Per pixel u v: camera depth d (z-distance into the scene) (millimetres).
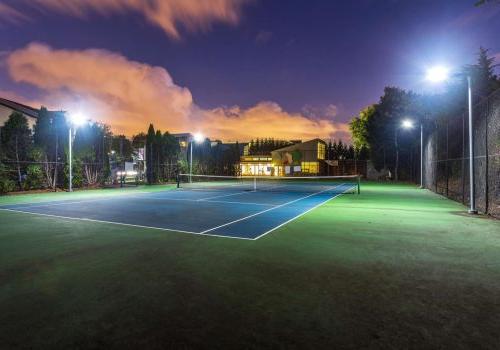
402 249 6090
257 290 4117
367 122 43156
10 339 2975
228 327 3191
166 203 13945
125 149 41406
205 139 43000
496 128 10766
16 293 4043
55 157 21734
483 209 11680
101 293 4031
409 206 12789
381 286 4238
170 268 5004
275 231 7793
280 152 54062
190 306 3658
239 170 49094
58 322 3293
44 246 6359
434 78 11484
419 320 3314
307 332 3088
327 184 30562
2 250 6070
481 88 30656
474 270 4875
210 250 6055
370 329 3137
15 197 16734
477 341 2914
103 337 3010
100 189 23172
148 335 3047
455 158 15383
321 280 4461
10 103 32438
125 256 5664
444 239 6918
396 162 37750
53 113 22438
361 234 7434
